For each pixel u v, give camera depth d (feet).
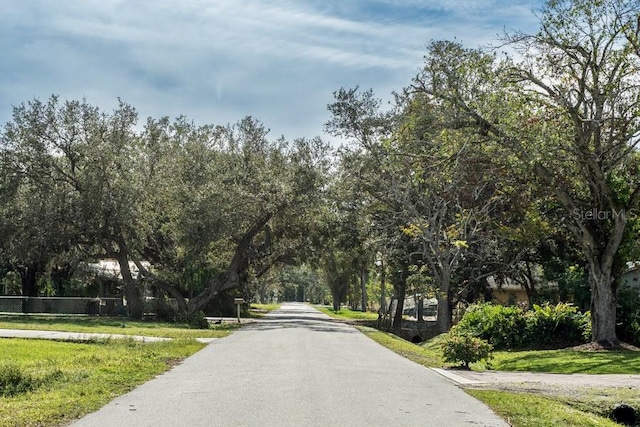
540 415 33.06
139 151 135.74
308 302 575.79
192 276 141.18
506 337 86.58
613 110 73.05
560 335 85.66
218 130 147.23
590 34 70.23
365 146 137.39
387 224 147.43
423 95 88.99
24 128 127.75
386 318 161.38
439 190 123.44
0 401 33.45
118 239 134.92
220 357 58.65
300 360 57.11
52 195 126.82
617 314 86.28
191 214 131.85
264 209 141.08
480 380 48.57
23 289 174.81
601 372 59.06
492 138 73.72
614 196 76.43
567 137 71.56
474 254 131.54
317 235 165.48
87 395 35.35
